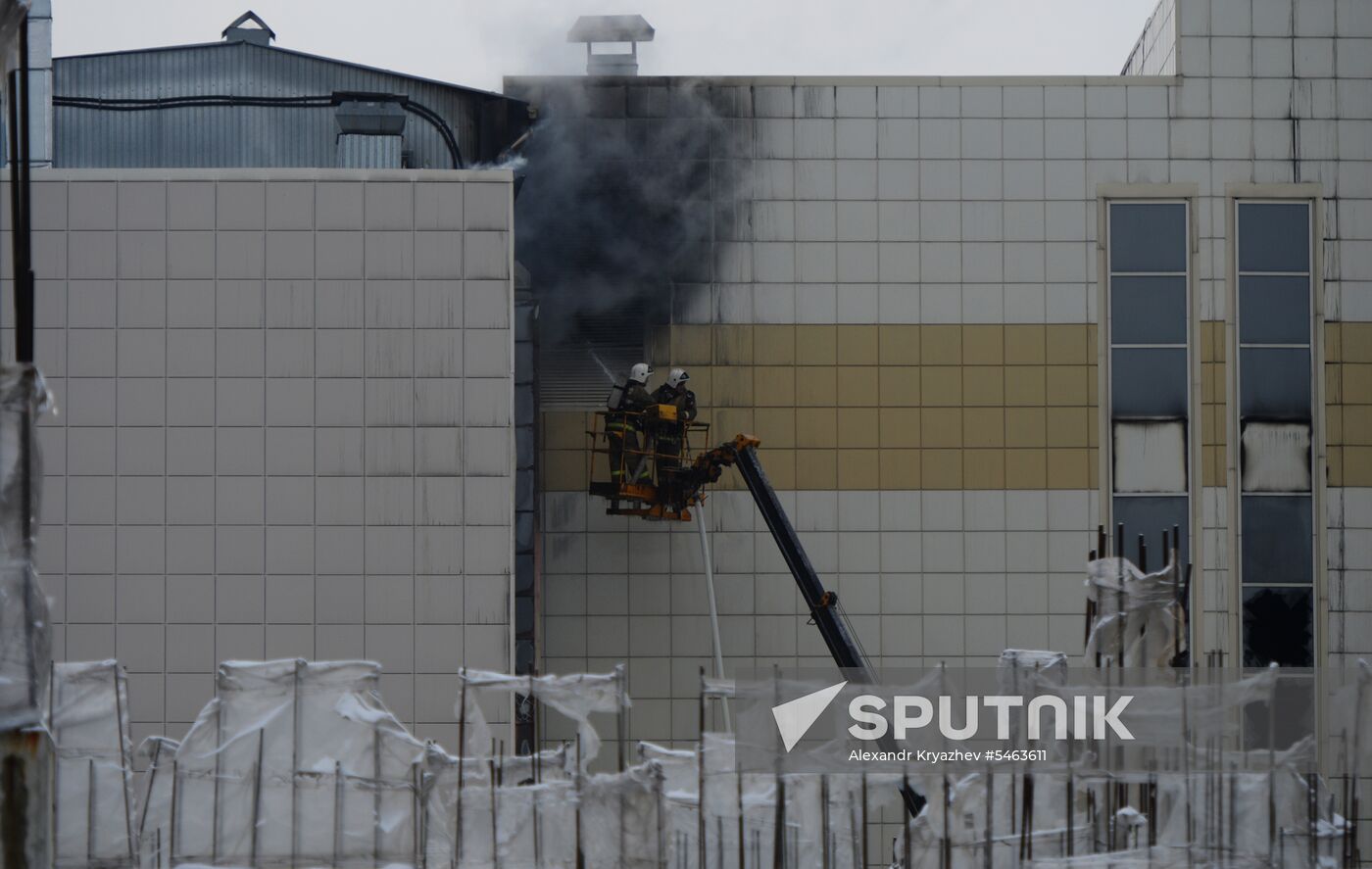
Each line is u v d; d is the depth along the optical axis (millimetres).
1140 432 55969
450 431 45062
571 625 55344
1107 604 35750
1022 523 55688
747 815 31625
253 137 66500
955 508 55719
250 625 44500
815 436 55781
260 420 44969
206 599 44562
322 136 66438
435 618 44594
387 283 45312
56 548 44500
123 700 30406
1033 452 55875
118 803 29672
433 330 45219
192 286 45156
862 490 55719
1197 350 56000
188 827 29484
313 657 44469
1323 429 56062
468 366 45188
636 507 53938
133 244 45156
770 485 54625
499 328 45250
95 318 45031
